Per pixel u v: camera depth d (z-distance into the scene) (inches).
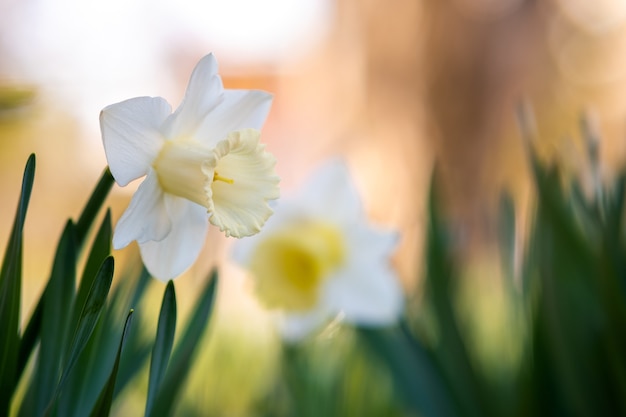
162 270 17.0
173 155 16.3
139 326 18.4
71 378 15.6
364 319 23.1
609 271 19.8
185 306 26.7
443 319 21.6
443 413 21.5
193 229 17.1
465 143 80.3
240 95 17.0
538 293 20.9
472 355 21.8
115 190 29.2
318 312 23.6
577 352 20.5
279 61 106.0
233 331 32.3
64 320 15.3
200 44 85.2
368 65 82.3
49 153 29.9
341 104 88.0
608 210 20.8
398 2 80.4
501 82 82.4
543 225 20.8
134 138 15.8
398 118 81.0
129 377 17.7
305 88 100.7
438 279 21.8
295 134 100.3
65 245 15.1
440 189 22.2
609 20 97.0
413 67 80.8
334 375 24.5
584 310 20.7
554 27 89.1
